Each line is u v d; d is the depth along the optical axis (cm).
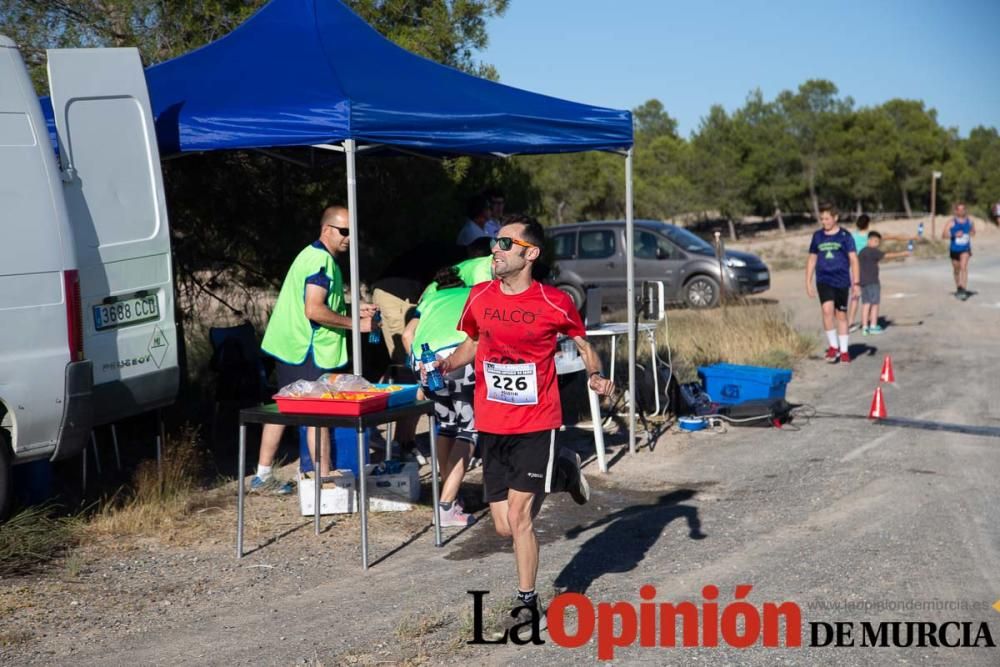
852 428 939
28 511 604
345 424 567
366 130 659
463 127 702
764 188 6100
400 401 604
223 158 959
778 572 557
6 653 462
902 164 6438
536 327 464
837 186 6294
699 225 6750
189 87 727
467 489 748
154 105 709
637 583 544
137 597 533
